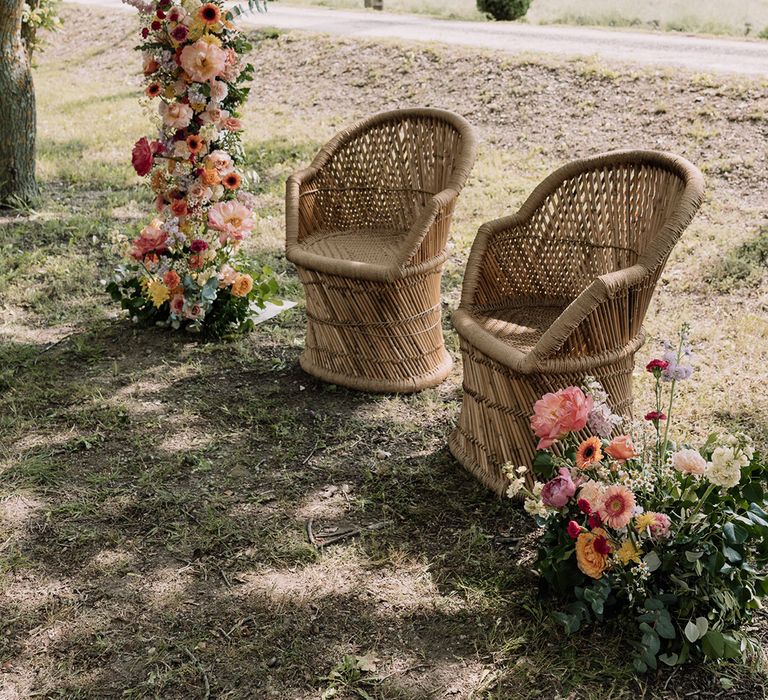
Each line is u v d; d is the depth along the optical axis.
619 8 16.53
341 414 3.71
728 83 7.89
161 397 3.84
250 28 12.52
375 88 9.75
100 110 9.98
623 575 2.46
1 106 6.14
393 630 2.52
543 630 2.50
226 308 4.38
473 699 2.28
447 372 3.99
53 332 4.47
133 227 5.92
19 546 2.87
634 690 2.31
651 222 3.07
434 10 17.41
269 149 8.02
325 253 3.89
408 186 4.11
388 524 2.99
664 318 4.50
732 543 2.37
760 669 2.36
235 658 2.42
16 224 6.00
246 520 3.02
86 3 16.64
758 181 6.35
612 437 2.85
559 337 2.80
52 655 2.43
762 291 4.73
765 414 3.58
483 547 2.86
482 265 3.38
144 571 2.76
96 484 3.21
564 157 7.35
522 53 9.62
